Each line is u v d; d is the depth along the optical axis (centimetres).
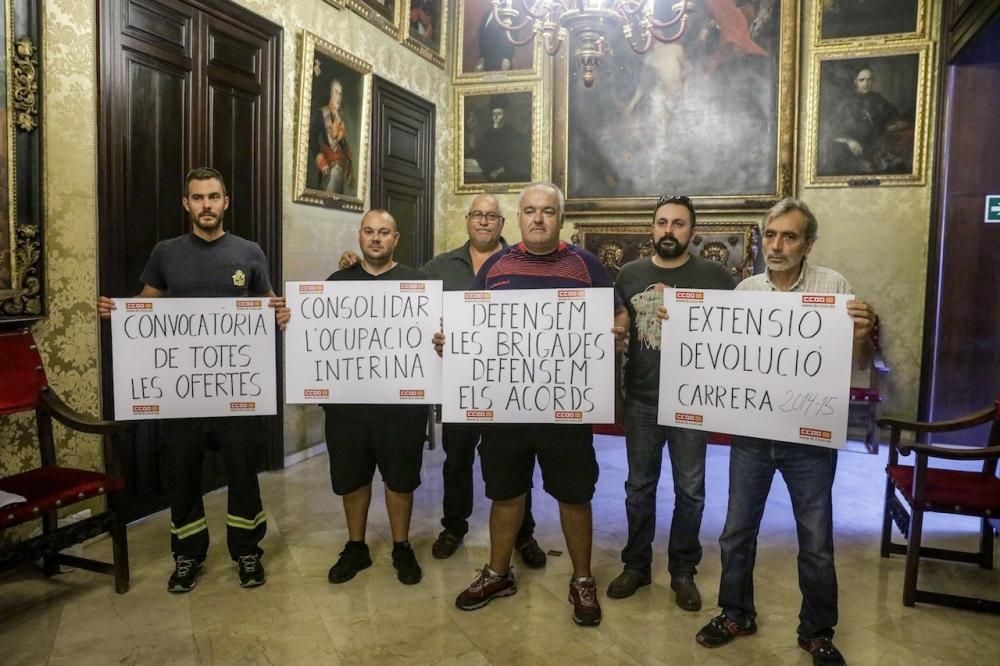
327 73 478
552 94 642
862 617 258
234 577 288
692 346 230
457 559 308
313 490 407
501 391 247
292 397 275
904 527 298
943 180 505
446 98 664
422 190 630
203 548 281
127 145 340
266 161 433
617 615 257
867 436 517
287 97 447
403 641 237
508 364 247
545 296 244
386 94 562
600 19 349
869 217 578
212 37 391
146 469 361
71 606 261
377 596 271
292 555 311
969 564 311
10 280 280
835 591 219
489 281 256
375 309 273
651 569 296
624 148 630
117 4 332
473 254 324
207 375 270
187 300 268
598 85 632
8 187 278
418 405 282
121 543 271
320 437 499
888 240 574
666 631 245
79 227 314
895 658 229
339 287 273
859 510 385
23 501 236
